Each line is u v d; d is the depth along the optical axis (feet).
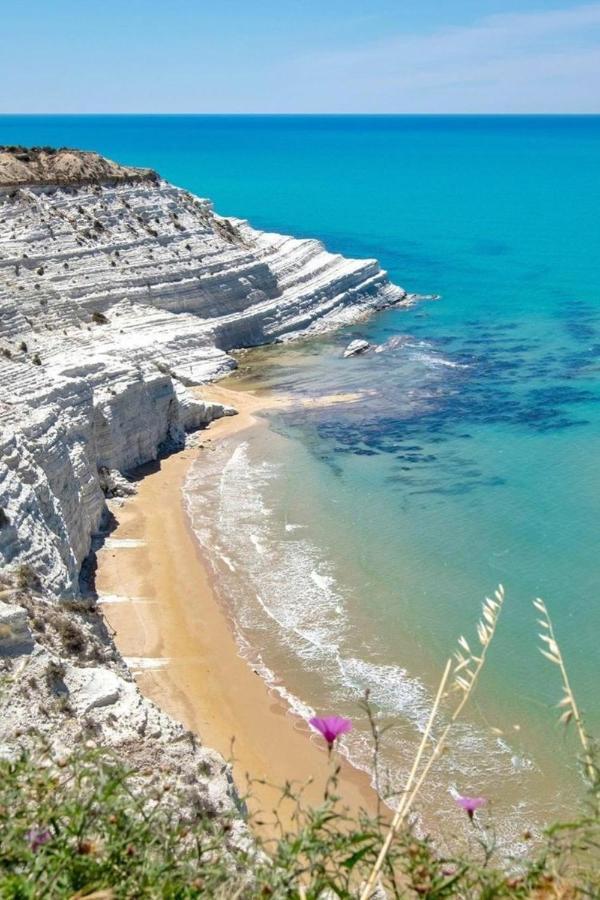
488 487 158.30
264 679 107.86
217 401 211.61
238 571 133.18
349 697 103.96
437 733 96.22
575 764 90.27
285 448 181.98
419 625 117.39
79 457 145.69
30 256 221.66
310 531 145.07
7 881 20.90
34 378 149.48
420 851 22.65
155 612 122.31
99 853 23.44
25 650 79.20
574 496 152.87
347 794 87.86
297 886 22.22
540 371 226.17
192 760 72.49
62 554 119.44
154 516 152.46
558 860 22.16
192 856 25.26
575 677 104.17
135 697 79.10
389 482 162.71
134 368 175.22
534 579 126.93
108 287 233.96
